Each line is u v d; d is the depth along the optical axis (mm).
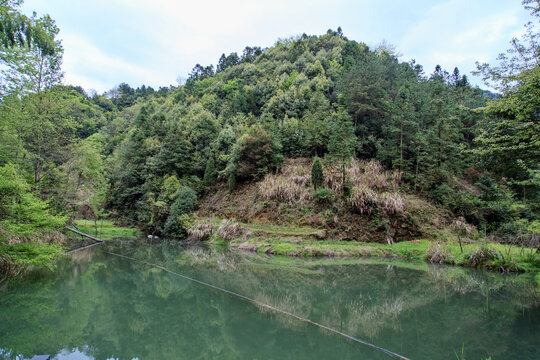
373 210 17344
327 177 19906
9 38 7309
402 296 8359
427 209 18359
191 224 22547
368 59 35406
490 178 20891
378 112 27047
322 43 53062
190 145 30141
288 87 37188
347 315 6906
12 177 8758
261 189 21938
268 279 10555
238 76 51125
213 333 6117
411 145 21703
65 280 10656
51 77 15000
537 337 5504
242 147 24578
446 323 6289
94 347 5645
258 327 6270
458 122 24344
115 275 11367
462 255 12867
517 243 14188
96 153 22344
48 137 16156
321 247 15766
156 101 63375
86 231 24250
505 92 8977
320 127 25109
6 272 10336
